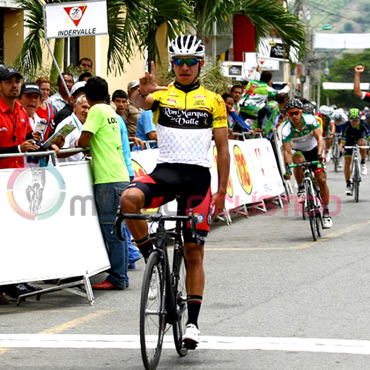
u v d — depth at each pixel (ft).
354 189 99.91
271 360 34.24
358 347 35.94
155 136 67.31
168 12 92.73
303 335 38.14
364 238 68.85
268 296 46.91
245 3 122.93
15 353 35.73
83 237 47.62
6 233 44.80
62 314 43.60
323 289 48.52
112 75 117.60
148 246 35.09
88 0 67.87
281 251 62.90
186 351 35.37
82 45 110.83
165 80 97.04
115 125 50.16
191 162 34.96
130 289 50.65
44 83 62.34
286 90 101.04
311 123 70.74
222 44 133.39
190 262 35.17
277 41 144.97
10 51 95.86
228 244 67.10
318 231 69.72
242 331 39.04
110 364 34.06
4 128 46.37
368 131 100.53
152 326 32.81
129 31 87.10
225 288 49.34
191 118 35.24
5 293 48.52
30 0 83.76
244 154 85.05
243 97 95.35
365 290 48.06
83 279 46.73
